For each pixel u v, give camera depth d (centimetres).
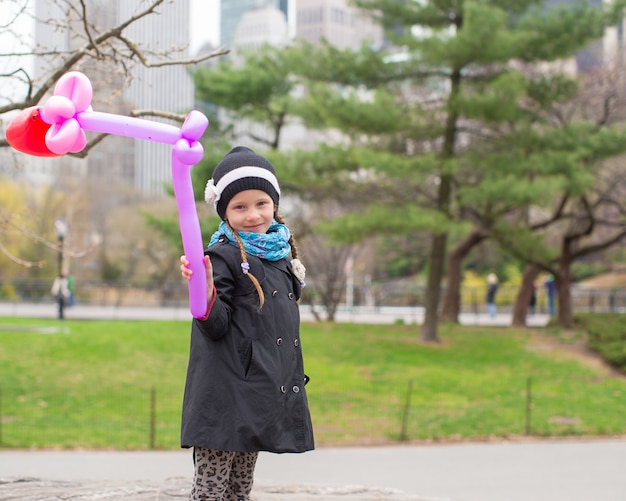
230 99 2234
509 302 3944
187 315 3209
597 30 1961
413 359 1911
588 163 2147
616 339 2014
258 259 329
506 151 2069
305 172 1981
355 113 1861
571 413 1511
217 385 315
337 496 525
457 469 1102
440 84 2128
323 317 3241
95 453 1202
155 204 4941
